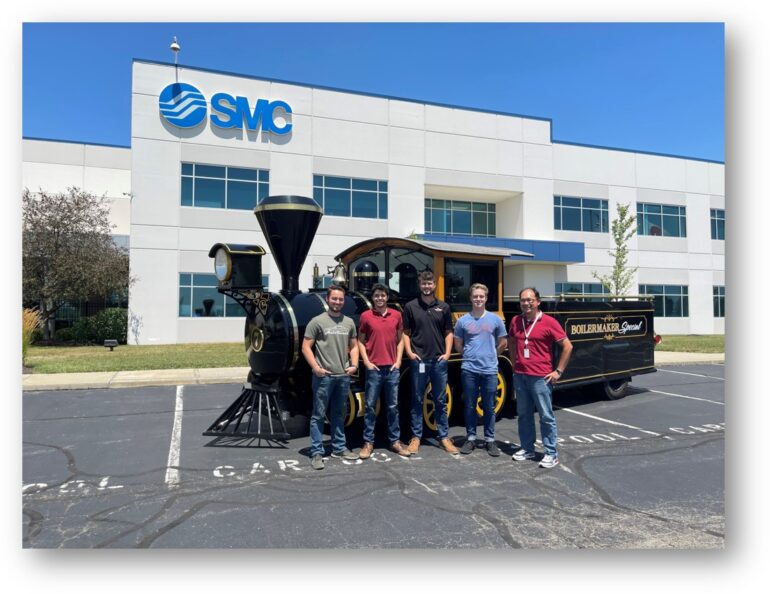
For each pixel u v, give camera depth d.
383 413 6.16
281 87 19.81
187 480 4.53
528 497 4.13
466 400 5.43
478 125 22.95
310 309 5.82
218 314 18.86
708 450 5.50
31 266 17.92
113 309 19.66
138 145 18.02
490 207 25.62
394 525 3.61
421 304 5.43
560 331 4.96
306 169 20.05
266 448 5.55
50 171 27.41
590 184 25.25
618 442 5.82
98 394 8.81
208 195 18.84
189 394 8.81
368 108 21.05
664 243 26.81
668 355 14.98
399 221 21.42
